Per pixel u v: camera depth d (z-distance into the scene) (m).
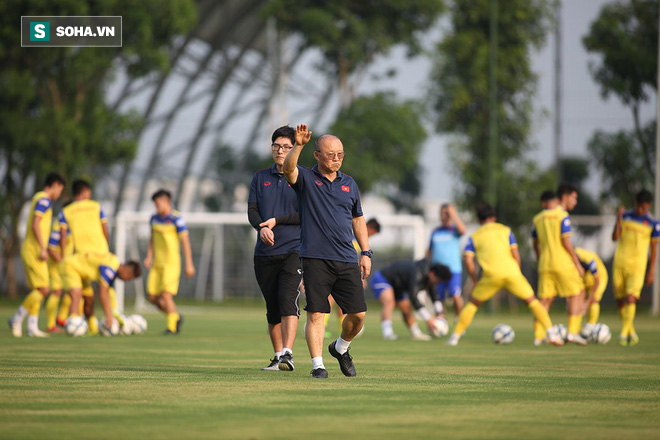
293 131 28.94
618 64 115.38
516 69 119.31
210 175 184.25
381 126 135.12
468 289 112.69
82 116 114.94
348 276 25.95
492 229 45.31
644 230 46.97
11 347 39.31
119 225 94.38
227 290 129.62
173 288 52.66
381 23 134.00
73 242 48.75
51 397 20.83
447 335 56.62
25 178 117.00
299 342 46.38
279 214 28.44
